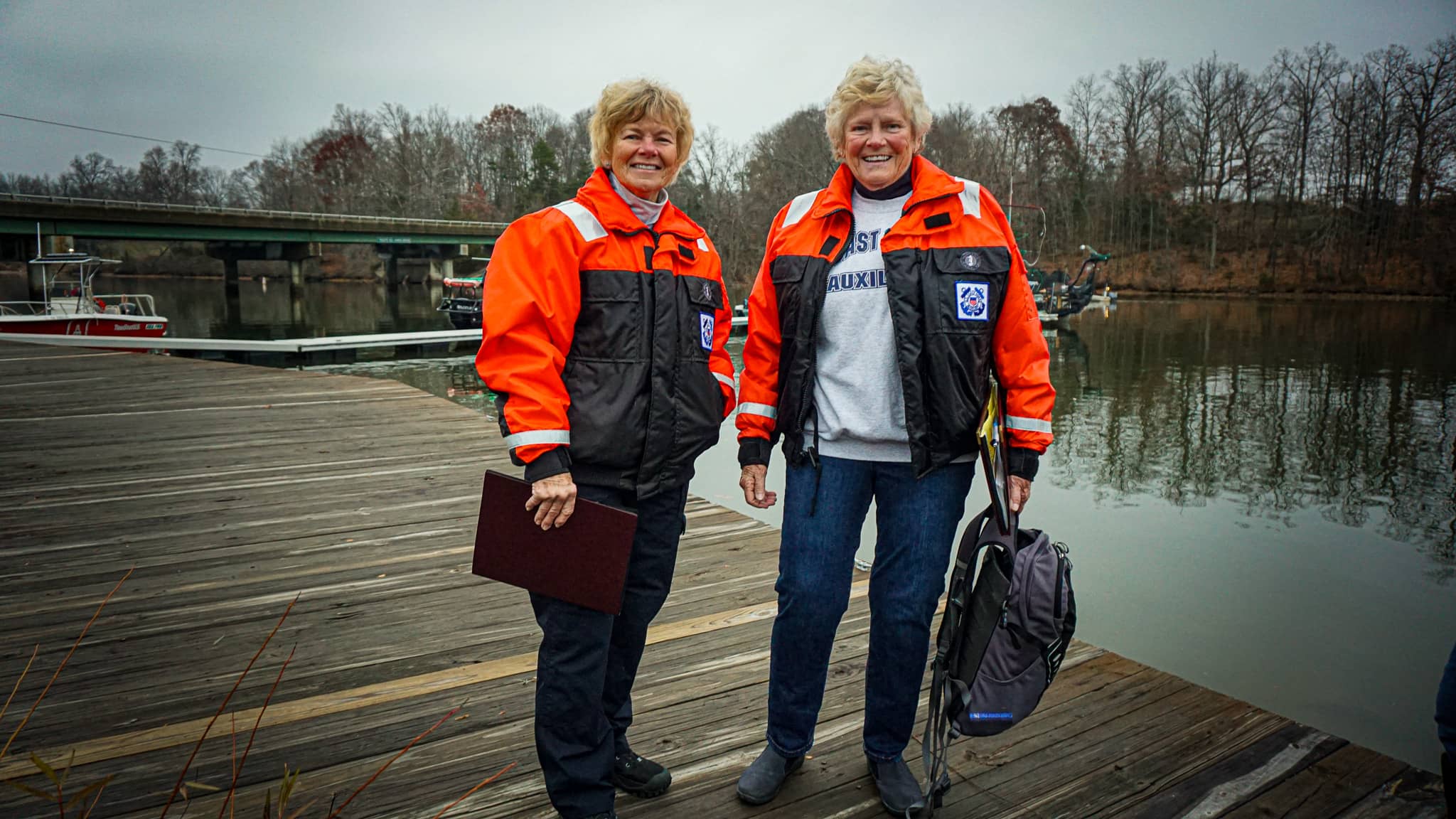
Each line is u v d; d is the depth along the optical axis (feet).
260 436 18.34
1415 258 162.30
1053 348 68.90
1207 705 7.30
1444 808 5.88
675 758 6.53
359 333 81.66
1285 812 5.86
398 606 9.48
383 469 15.65
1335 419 38.27
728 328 5.82
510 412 4.82
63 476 14.88
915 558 5.55
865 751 6.04
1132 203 186.70
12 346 33.47
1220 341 75.51
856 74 5.46
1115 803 5.96
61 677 7.71
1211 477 27.02
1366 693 11.86
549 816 5.82
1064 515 22.24
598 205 5.11
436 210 243.60
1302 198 177.27
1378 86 168.55
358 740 6.75
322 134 273.95
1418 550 19.08
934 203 5.45
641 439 5.14
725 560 11.00
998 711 5.38
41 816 5.64
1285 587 16.40
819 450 5.74
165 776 6.18
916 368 5.36
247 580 10.20
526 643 8.57
